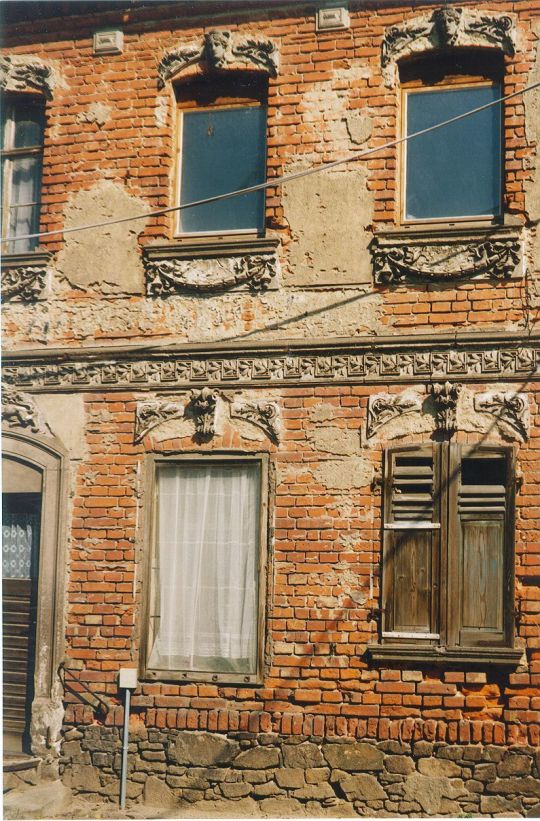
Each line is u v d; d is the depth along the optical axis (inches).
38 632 459.2
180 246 466.6
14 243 500.4
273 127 466.9
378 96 458.0
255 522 447.8
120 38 492.4
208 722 436.1
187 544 454.3
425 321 439.2
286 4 471.8
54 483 468.8
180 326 465.7
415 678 419.8
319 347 446.6
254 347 453.4
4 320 486.6
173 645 449.4
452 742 412.8
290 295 455.2
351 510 436.1
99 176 486.3
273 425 447.2
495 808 405.4
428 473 430.9
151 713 443.2
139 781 439.2
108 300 476.4
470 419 429.4
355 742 421.1
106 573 458.3
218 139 483.5
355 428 440.1
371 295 446.9
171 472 460.1
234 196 476.7
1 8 504.4
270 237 458.3
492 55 454.6
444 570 423.5
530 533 418.3
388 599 427.2
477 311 434.9
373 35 462.0
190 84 489.1
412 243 444.1
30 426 475.2
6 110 511.2
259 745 429.7
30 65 500.7
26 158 509.0
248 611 443.8
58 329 480.4
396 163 455.8
